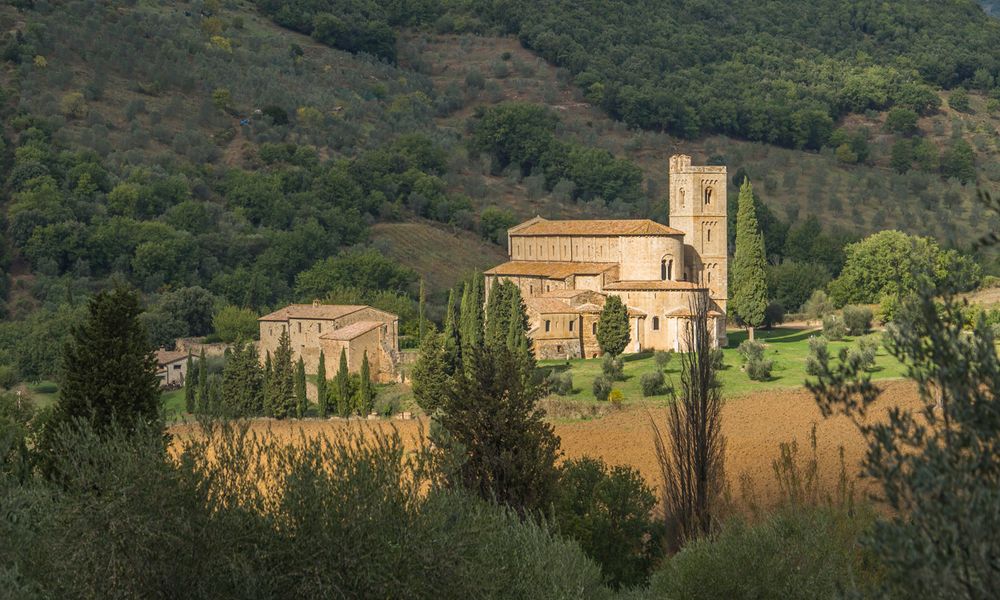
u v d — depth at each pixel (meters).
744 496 82.06
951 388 28.62
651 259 199.00
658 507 96.31
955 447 28.33
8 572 46.38
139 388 77.94
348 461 49.81
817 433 125.56
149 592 46.91
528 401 75.50
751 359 168.00
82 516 47.03
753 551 63.03
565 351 191.62
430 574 47.84
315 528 47.62
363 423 157.88
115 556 46.66
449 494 52.94
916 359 29.62
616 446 127.69
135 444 51.38
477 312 188.50
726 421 137.00
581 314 194.38
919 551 27.50
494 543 54.66
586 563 60.56
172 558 47.12
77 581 46.38
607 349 183.25
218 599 47.44
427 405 161.00
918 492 27.75
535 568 54.56
